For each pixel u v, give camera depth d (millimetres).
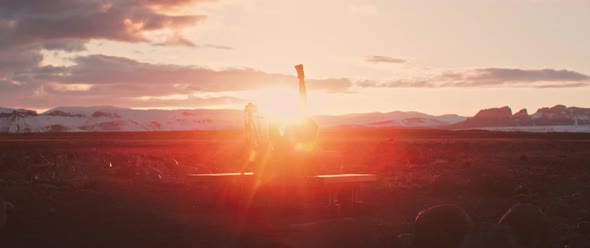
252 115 15164
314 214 14391
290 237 11961
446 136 111938
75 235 12203
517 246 10430
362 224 13250
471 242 10383
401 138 96875
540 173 24734
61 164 26172
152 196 16891
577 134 114562
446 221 10781
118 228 12727
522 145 55094
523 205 11680
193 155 37406
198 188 18766
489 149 49125
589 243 11664
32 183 18781
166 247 11297
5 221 13039
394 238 11703
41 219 13516
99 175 22750
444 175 19328
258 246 11219
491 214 15133
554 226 12727
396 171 26719
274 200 14648
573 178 22453
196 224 13094
